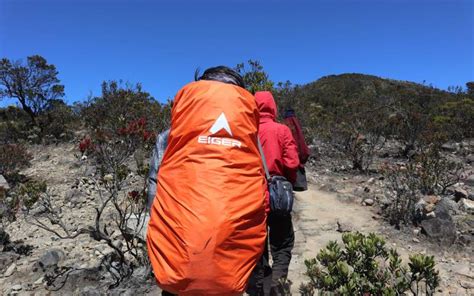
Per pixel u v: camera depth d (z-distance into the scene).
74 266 4.30
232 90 2.13
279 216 3.06
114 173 4.77
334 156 10.44
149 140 5.49
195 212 1.88
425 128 11.82
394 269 2.71
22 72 19.02
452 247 4.61
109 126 11.12
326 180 8.26
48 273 4.20
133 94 13.04
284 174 3.26
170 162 2.06
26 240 5.27
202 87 2.12
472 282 3.76
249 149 2.06
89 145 5.36
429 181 6.69
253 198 1.99
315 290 3.48
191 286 1.85
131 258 4.34
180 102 2.14
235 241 1.90
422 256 2.58
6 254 4.62
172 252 1.89
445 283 3.75
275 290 3.35
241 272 1.93
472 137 14.15
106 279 3.97
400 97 20.77
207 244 1.83
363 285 2.52
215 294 1.87
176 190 1.96
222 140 2.00
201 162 1.97
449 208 5.61
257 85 9.52
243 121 2.07
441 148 11.55
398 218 5.43
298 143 3.77
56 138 14.60
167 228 1.94
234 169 1.98
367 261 2.67
